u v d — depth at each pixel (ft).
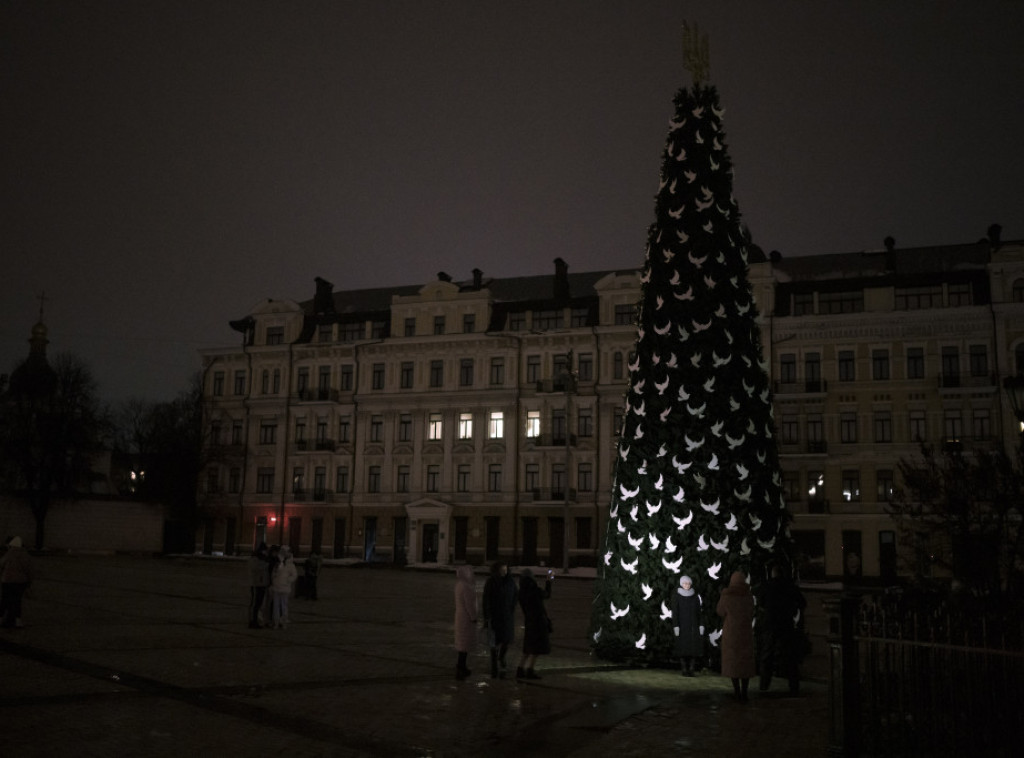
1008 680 26.05
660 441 54.19
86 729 32.27
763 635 47.09
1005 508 50.08
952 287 191.72
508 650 60.95
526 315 227.20
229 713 36.14
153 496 238.89
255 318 252.01
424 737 33.81
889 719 29.25
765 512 53.16
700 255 55.67
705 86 58.75
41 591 93.56
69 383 225.97
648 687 46.68
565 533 184.85
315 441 237.45
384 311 242.17
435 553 223.10
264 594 69.67
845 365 195.11
